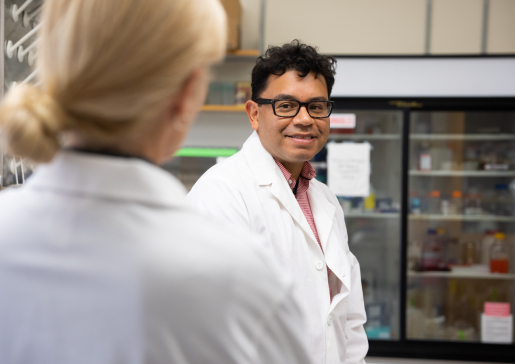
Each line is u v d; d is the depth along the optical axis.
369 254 2.94
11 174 1.09
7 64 1.05
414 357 2.54
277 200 1.09
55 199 0.40
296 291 1.02
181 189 0.45
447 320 2.87
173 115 0.43
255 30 2.71
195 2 0.40
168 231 0.39
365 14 2.57
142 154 0.43
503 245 2.80
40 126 0.35
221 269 0.39
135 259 0.37
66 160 0.40
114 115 0.37
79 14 0.36
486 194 2.83
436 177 2.88
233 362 0.39
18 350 0.39
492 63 2.43
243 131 2.82
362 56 2.47
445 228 2.89
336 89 2.50
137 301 0.36
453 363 2.50
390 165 2.86
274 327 0.42
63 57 0.37
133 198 0.39
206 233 0.40
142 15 0.36
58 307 0.37
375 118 2.78
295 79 1.05
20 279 0.39
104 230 0.38
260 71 1.10
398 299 2.72
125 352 0.36
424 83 2.46
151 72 0.37
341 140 2.84
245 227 0.99
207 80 0.45
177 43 0.38
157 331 0.36
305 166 1.21
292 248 1.04
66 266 0.38
